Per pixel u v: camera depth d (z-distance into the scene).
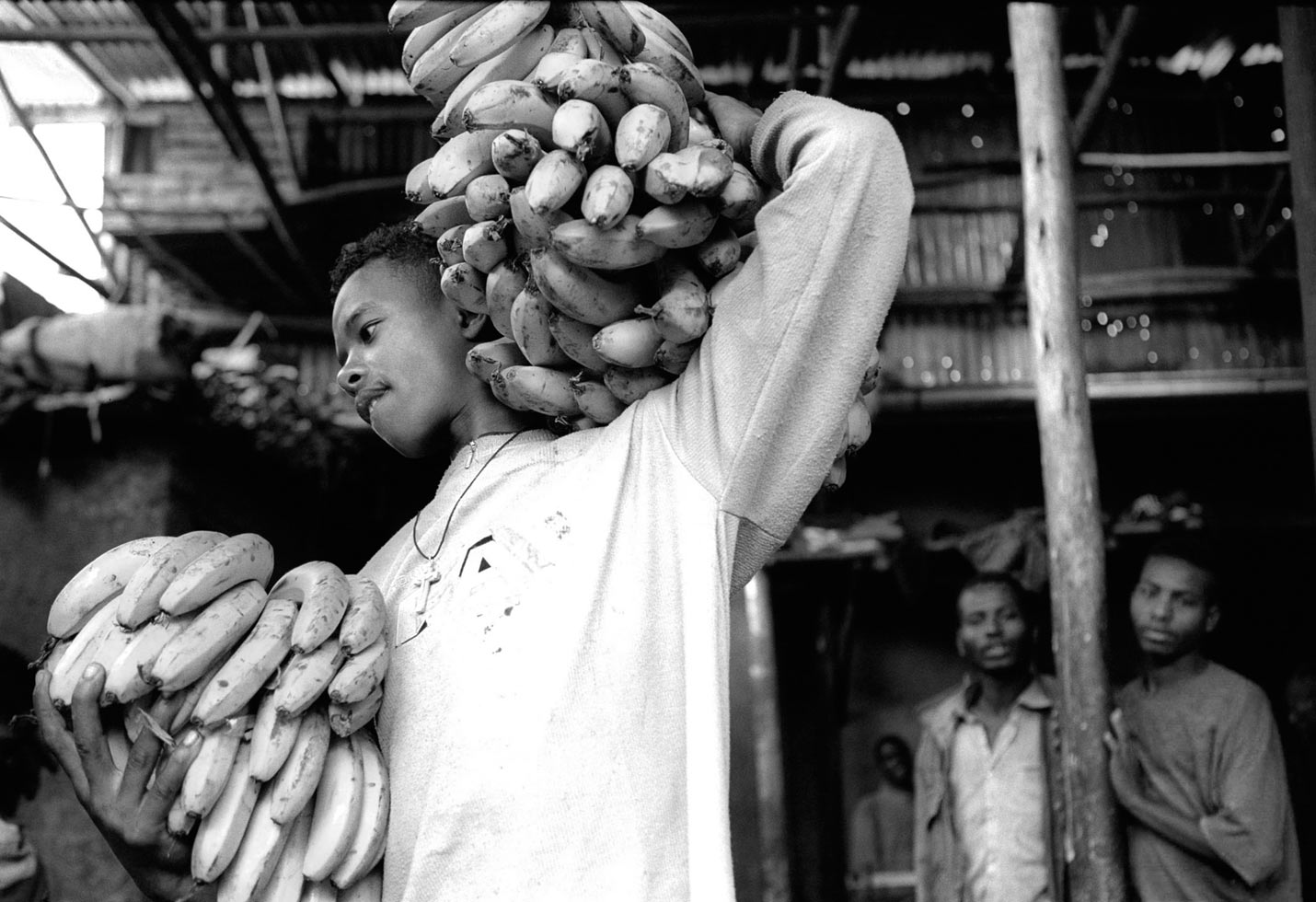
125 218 10.34
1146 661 5.20
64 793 7.30
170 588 1.76
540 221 1.77
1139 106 11.70
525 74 1.89
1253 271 11.24
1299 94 4.66
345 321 2.05
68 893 7.18
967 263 11.48
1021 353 11.35
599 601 1.73
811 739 10.30
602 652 1.70
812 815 10.18
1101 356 11.26
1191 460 11.06
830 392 1.75
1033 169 5.76
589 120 1.72
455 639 1.76
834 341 1.75
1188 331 11.29
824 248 1.72
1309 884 5.95
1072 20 10.91
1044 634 8.82
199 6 10.05
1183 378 10.87
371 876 1.75
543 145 1.84
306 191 10.93
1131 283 11.29
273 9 10.35
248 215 10.31
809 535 9.75
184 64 8.27
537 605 1.74
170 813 1.72
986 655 5.66
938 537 9.93
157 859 1.74
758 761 9.45
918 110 11.72
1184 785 4.65
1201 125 11.64
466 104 1.83
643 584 1.73
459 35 1.90
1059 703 5.13
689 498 1.77
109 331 7.79
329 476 9.14
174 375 7.85
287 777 1.71
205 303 11.62
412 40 1.95
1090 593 5.17
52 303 9.89
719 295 1.84
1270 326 11.29
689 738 1.65
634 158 1.70
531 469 1.90
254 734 1.72
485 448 1.97
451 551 1.85
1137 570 10.12
